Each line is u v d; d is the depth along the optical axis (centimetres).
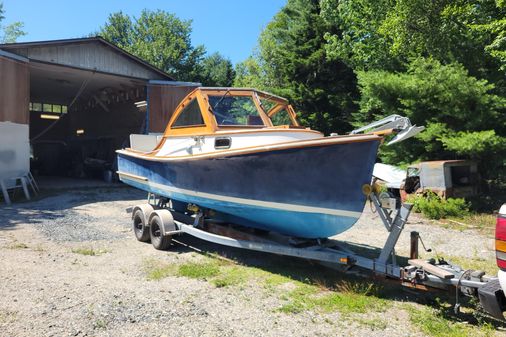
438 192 952
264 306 385
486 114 1050
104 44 1456
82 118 2511
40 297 395
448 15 1186
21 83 1219
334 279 467
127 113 2039
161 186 651
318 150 415
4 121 1156
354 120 1688
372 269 410
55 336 314
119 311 365
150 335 320
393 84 1169
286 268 511
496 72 1168
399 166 1182
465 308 378
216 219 596
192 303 390
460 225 814
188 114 591
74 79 1845
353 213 421
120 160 815
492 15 1166
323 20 1841
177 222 616
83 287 429
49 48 1309
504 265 282
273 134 477
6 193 1089
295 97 1836
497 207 984
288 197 455
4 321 339
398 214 405
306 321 352
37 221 825
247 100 573
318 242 485
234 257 563
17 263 511
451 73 1070
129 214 943
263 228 536
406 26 1258
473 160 1034
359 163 400
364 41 1544
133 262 535
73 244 633
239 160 479
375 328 338
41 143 2528
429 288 373
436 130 1081
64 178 2050
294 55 1852
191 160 545
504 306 316
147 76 1612
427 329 334
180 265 520
